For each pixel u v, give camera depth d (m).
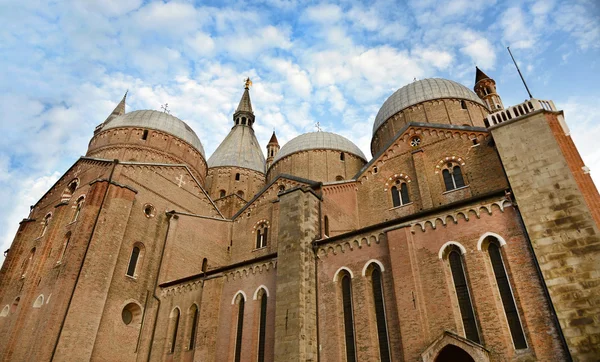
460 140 33.47
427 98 45.97
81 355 28.94
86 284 30.89
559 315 17.78
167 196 40.78
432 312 21.56
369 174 37.44
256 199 43.31
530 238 19.91
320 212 30.86
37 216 42.69
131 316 34.22
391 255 23.91
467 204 23.05
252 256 39.72
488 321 19.88
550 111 23.50
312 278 26.98
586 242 18.53
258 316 28.67
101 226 33.44
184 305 33.00
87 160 40.69
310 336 24.77
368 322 23.56
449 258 22.73
